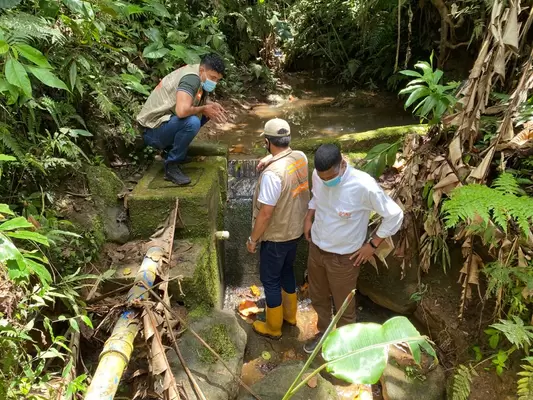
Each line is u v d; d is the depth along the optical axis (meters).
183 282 2.50
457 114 2.59
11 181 2.39
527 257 2.23
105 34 3.16
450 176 2.56
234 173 3.65
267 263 2.75
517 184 2.37
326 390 2.37
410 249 2.90
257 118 4.82
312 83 6.10
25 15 2.22
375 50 5.77
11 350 1.65
